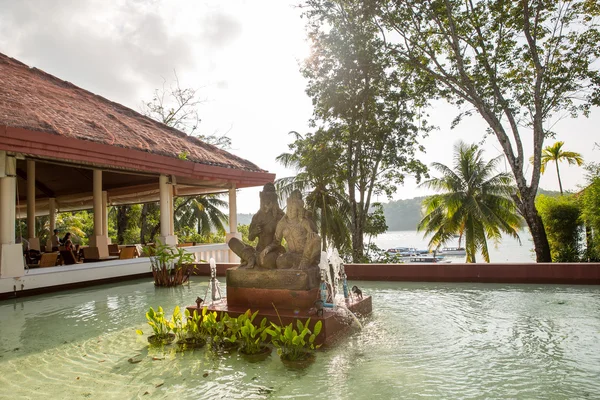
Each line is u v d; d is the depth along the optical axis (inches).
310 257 200.1
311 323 172.1
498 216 864.9
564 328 186.9
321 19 629.3
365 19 614.5
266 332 167.0
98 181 478.6
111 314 251.9
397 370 142.9
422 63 644.7
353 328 194.2
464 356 155.3
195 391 130.0
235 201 559.2
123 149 369.1
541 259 588.7
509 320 203.8
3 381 145.5
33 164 511.5
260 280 204.4
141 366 154.3
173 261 402.6
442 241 905.5
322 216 774.5
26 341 196.2
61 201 693.3
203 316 191.3
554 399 118.0
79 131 355.6
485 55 598.9
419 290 297.7
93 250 442.6
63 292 343.0
